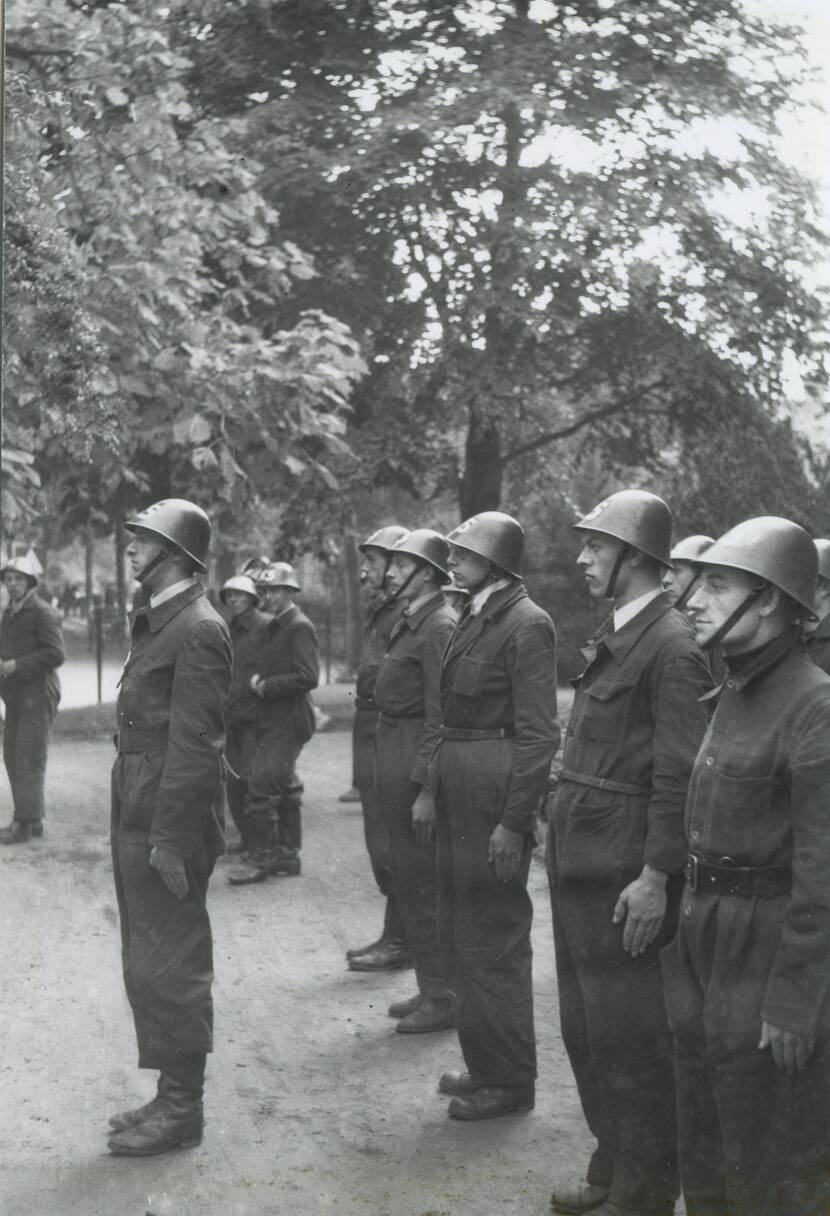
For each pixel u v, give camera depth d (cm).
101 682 1092
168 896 362
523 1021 383
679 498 1102
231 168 795
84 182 713
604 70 938
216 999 485
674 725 301
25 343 627
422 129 936
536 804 371
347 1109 379
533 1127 373
